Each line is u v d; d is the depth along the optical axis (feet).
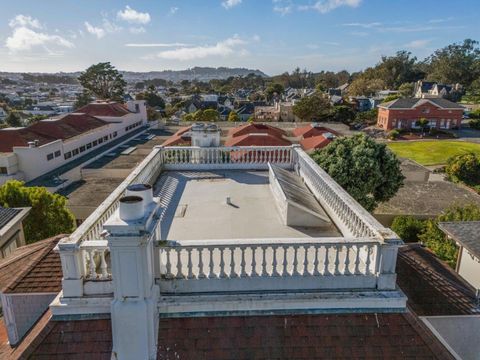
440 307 27.04
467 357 27.71
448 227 50.96
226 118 278.46
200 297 19.13
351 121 236.63
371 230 21.25
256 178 43.19
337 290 19.88
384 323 19.04
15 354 18.88
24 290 21.72
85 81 298.97
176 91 630.74
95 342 18.07
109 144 142.82
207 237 27.09
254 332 18.57
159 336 18.33
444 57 391.04
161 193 37.17
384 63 403.75
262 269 19.75
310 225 29.32
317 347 18.31
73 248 17.80
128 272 16.94
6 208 50.19
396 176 69.10
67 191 90.12
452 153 157.48
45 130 118.11
